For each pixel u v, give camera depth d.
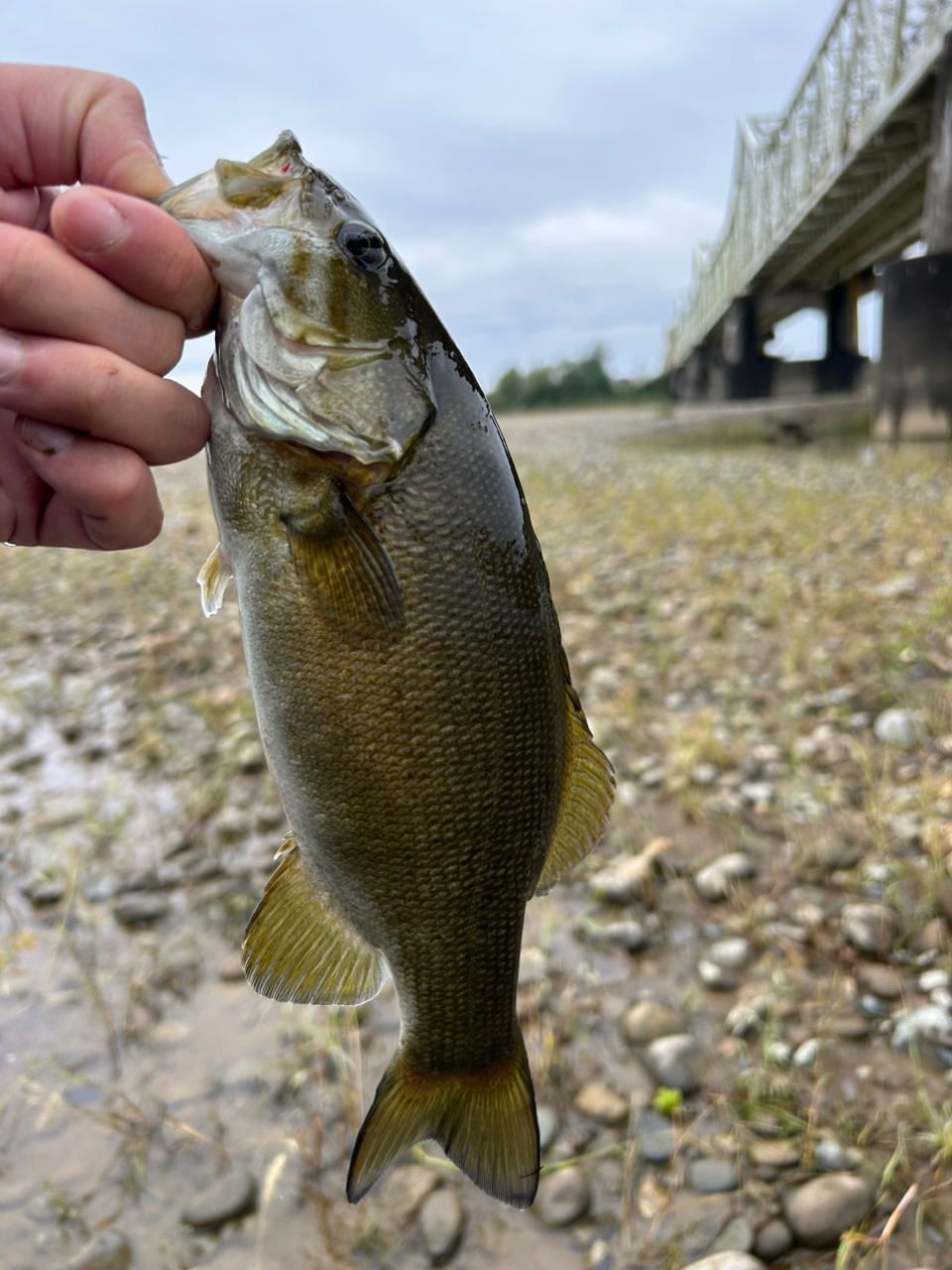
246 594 0.20
